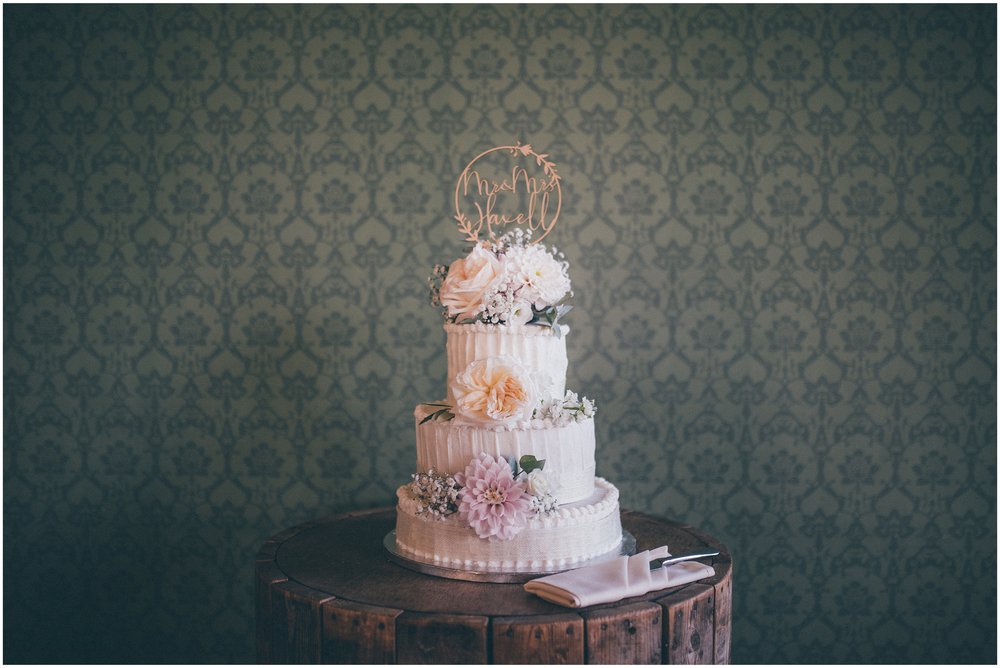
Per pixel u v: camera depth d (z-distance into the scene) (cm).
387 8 286
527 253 214
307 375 290
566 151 284
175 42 288
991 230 283
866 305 285
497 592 196
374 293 288
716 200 284
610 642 182
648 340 287
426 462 215
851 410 287
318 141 287
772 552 290
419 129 285
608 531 216
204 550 293
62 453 293
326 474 293
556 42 284
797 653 291
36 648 292
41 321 292
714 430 288
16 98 288
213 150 288
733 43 283
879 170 283
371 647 184
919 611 290
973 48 282
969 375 285
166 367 291
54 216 290
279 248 288
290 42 286
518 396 196
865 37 282
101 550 294
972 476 287
